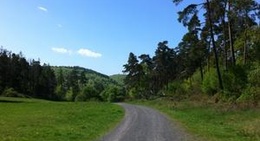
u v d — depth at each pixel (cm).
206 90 5888
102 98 16825
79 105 6581
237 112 3650
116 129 2683
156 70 13312
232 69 4828
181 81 9950
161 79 13600
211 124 3111
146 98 12888
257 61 4622
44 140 1967
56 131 2380
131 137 2189
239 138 2164
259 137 2162
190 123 3203
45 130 2417
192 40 6631
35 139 1984
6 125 2720
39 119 3353
